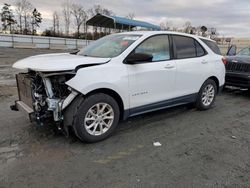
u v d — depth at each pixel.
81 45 35.31
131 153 3.63
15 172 3.05
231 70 7.70
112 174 3.07
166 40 4.89
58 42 33.19
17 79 4.40
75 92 3.64
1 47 27.88
